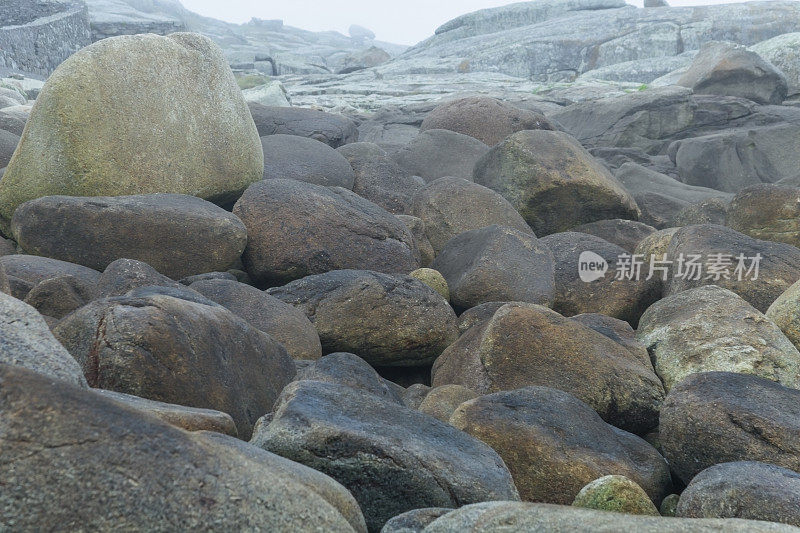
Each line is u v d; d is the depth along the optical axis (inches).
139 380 146.6
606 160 636.7
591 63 1481.3
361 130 706.2
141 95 300.2
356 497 132.8
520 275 278.8
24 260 241.4
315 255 278.5
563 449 162.9
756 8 1446.9
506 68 1491.1
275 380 186.4
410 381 245.0
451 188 347.9
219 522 88.3
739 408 167.3
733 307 229.5
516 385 202.5
